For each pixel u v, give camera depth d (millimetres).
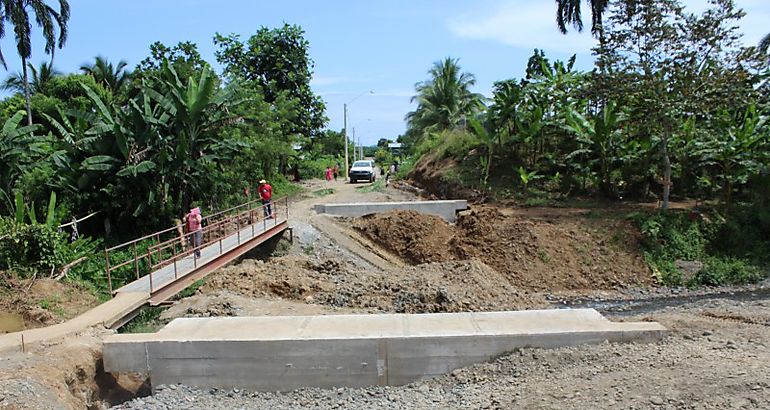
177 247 19750
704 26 23281
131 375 10852
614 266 21578
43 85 42094
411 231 23906
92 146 19781
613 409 7668
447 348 10234
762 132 24484
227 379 10242
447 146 34188
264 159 32281
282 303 15922
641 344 10328
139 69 34781
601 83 24797
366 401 9547
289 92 44000
